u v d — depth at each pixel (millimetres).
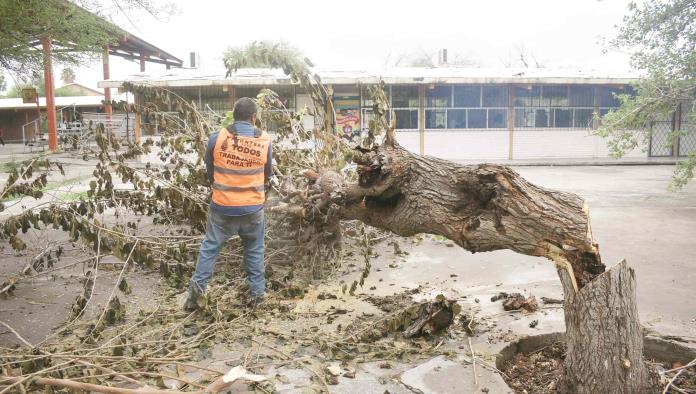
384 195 4254
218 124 7605
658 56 10562
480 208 3609
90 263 6105
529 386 3420
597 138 24391
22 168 5691
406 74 23391
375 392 3182
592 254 3076
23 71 11617
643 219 9227
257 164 4586
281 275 5555
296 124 7035
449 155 24031
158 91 6715
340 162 6223
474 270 5969
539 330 4082
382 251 6859
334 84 22594
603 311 2912
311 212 5152
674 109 10523
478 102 23875
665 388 3164
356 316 4496
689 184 14758
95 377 3141
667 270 5883
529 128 24172
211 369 3322
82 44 10953
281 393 3154
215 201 4547
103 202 6359
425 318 4004
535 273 5820
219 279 5461
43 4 9109
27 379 3012
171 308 4688
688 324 4203
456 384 3266
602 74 23828
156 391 2846
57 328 4305
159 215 8570
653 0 10711
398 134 23781
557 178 16484
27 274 5695
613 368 2891
